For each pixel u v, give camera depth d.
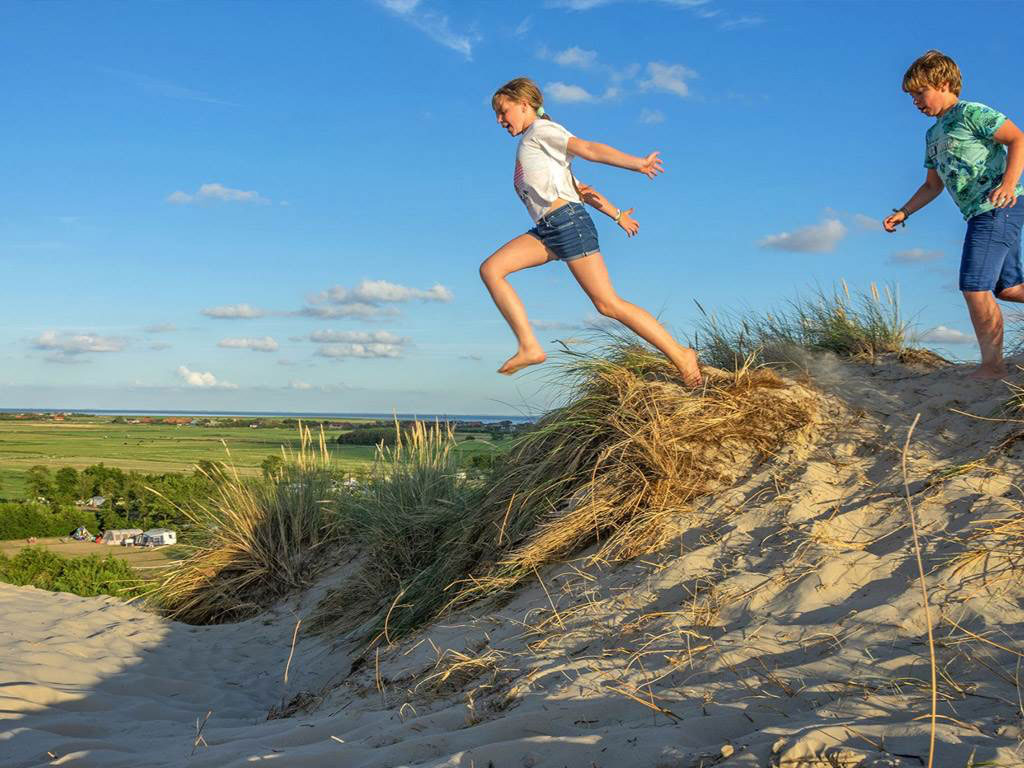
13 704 3.84
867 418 4.52
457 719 2.83
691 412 4.64
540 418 5.34
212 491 8.44
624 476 4.41
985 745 1.82
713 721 2.26
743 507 3.96
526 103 4.63
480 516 5.13
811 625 2.82
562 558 4.27
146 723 3.83
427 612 4.87
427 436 6.96
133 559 25.03
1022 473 3.54
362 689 3.84
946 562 2.96
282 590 7.46
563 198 4.48
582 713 2.53
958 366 5.14
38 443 126.38
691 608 3.22
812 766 1.83
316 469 8.38
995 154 4.44
